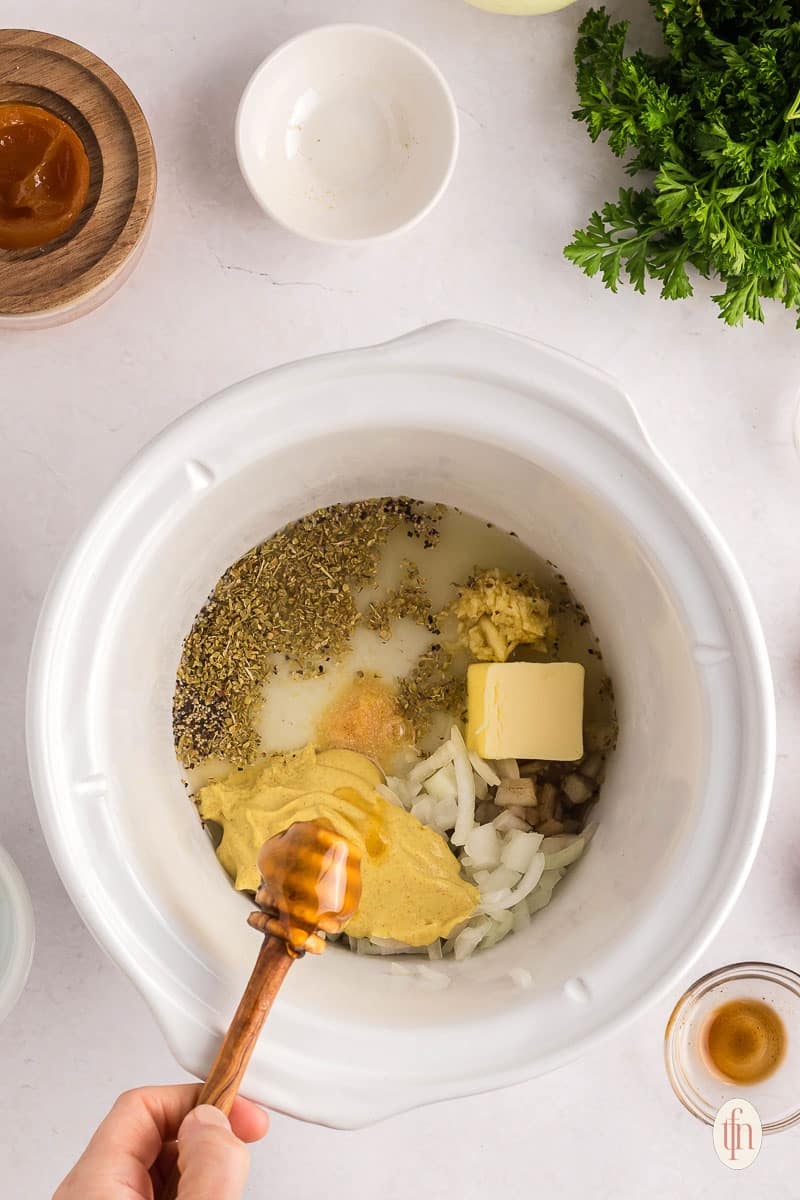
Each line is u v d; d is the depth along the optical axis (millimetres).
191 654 680
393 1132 697
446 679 692
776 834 704
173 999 568
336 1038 570
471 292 692
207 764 675
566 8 686
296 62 666
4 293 643
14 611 676
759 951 704
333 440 604
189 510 580
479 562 697
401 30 686
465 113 690
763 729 571
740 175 635
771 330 701
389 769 684
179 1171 555
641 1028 701
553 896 667
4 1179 681
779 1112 697
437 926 646
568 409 573
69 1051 682
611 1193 700
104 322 682
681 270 657
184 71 682
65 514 679
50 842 554
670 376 700
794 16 637
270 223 686
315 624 687
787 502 703
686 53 651
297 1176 693
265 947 561
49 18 676
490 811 681
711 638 579
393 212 682
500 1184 698
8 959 653
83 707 566
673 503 575
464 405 576
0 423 678
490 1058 570
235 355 685
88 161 650
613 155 691
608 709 689
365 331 689
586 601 687
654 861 599
